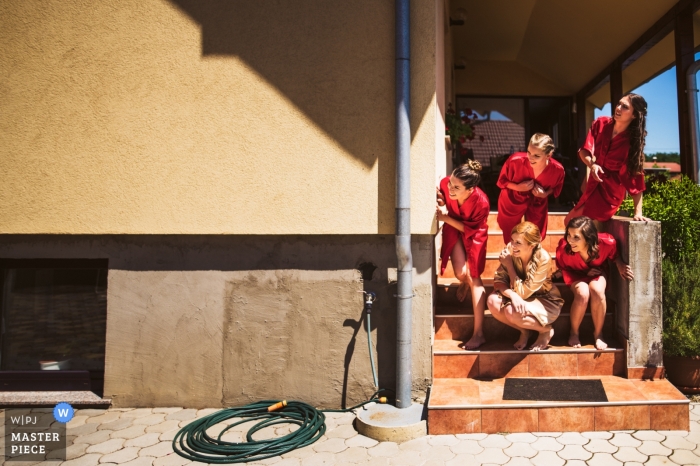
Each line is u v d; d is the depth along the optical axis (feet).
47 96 14.65
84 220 14.67
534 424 12.16
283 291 14.49
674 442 11.43
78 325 15.93
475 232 14.23
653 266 13.16
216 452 11.82
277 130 14.12
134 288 14.84
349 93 13.96
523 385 13.24
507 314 13.52
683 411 11.90
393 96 13.84
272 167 14.16
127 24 14.40
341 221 14.05
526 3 25.86
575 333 14.16
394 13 13.78
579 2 23.38
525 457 11.00
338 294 14.35
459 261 14.75
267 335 14.55
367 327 14.24
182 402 14.80
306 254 14.43
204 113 14.28
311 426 12.87
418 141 13.74
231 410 14.08
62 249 15.06
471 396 12.73
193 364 14.73
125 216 14.55
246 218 14.25
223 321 14.64
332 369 14.42
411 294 13.58
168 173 14.40
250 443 11.95
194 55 14.26
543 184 14.73
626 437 11.73
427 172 13.71
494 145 35.42
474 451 11.39
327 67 13.99
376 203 13.93
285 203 14.16
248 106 14.19
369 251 14.28
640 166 13.83
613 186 14.47
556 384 13.16
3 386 15.83
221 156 14.26
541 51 31.14
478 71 35.17
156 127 14.39
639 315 13.24
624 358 13.50
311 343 14.43
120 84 14.44
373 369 13.84
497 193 29.07
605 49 26.43
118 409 14.82
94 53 14.49
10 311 16.11
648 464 10.55
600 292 13.48
